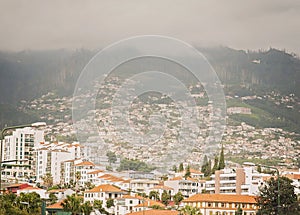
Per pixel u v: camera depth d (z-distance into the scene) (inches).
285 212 5364.2
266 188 5580.7
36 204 4854.8
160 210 6437.0
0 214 3831.2
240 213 6589.6
